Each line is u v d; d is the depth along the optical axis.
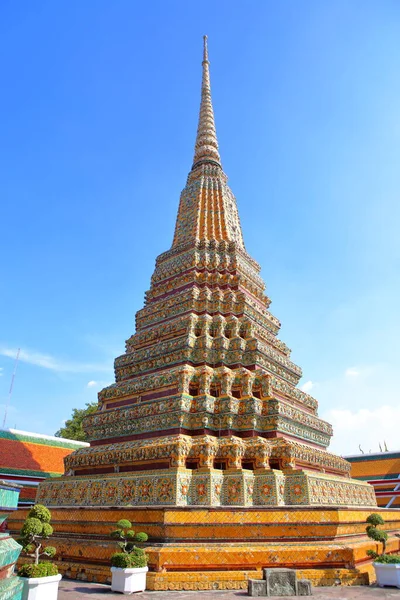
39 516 11.15
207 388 18.47
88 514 15.24
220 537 13.30
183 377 18.47
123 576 11.57
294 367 23.00
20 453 26.45
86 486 17.27
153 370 21.00
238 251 26.30
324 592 11.73
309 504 14.91
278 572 11.55
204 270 24.84
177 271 25.61
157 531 13.28
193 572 12.27
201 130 35.44
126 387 20.64
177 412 17.39
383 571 12.58
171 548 12.69
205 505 14.41
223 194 29.86
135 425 18.69
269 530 13.62
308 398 22.55
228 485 15.29
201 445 16.16
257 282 26.48
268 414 18.09
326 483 16.62
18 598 7.28
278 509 13.92
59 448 28.59
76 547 14.25
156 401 18.50
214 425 17.62
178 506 13.38
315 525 13.64
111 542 13.69
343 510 14.15
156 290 26.06
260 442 16.53
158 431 17.70
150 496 15.08
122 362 22.62
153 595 11.31
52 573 10.02
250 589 11.28
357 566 13.22
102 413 20.45
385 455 33.66
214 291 23.23
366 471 33.59
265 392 18.66
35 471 26.33
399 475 32.12
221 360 19.92
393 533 18.42
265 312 24.62
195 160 33.88
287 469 16.14
